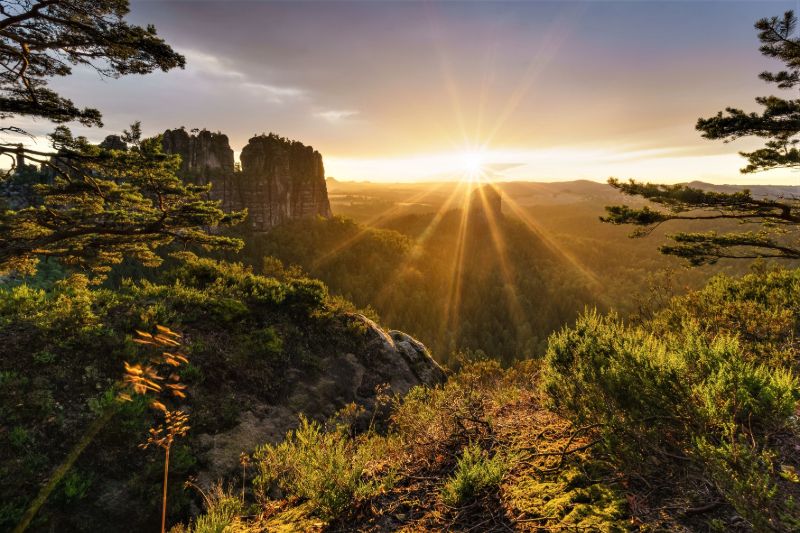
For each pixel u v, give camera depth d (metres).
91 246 15.62
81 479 6.90
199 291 13.73
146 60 12.30
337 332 14.13
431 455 4.05
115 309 11.12
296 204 145.38
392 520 3.08
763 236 11.84
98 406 8.05
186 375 9.71
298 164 149.38
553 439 3.68
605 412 3.22
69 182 14.32
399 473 3.82
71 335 9.41
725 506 2.36
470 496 3.11
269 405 10.40
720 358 3.31
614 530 2.33
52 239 13.98
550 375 4.01
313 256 121.81
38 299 11.15
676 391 2.98
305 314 14.18
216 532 3.49
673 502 2.48
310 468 3.86
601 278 147.88
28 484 6.56
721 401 2.95
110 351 9.40
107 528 6.58
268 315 13.57
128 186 15.42
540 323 99.75
